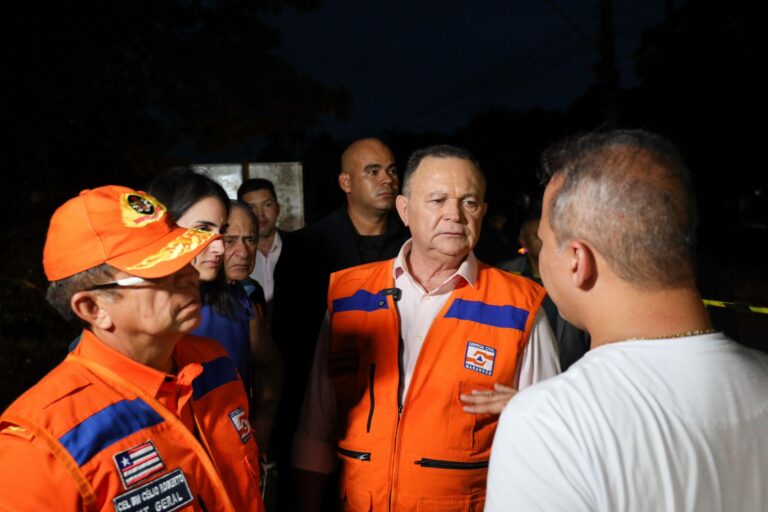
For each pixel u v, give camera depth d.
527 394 1.06
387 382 1.93
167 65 9.25
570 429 0.98
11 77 8.02
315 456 2.13
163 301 1.30
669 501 0.95
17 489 1.10
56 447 1.14
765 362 1.08
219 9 9.59
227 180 8.99
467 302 1.95
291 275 3.03
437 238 1.95
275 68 9.77
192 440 1.33
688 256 1.03
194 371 1.39
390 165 3.13
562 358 2.84
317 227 3.16
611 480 0.95
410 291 2.04
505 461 1.03
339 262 3.06
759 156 18.84
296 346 2.96
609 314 1.07
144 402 1.29
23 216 7.81
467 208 1.96
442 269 2.02
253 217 2.45
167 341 1.37
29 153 8.20
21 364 6.48
